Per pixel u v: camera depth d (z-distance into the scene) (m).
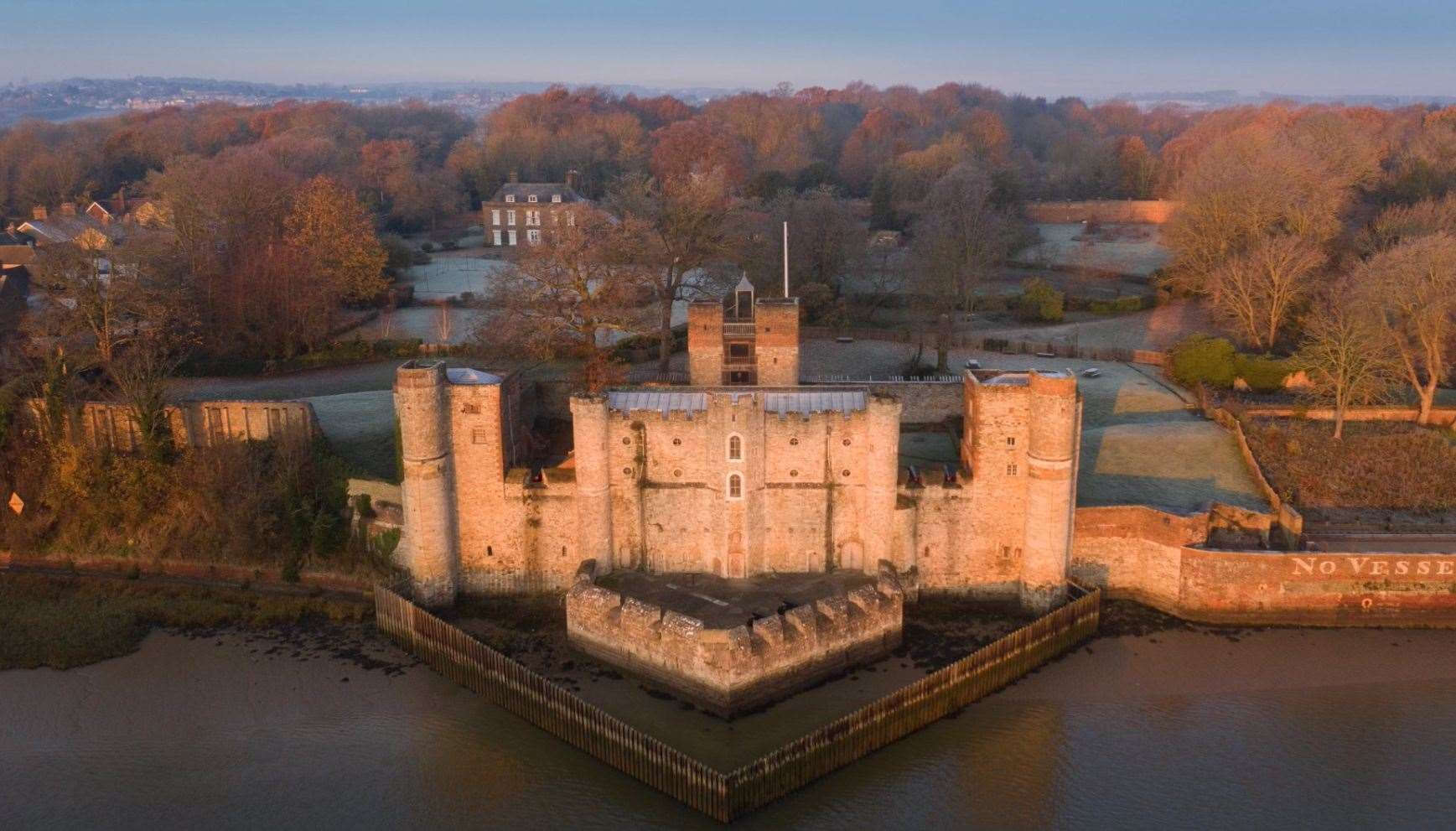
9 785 61.38
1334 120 177.12
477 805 59.59
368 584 81.31
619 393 77.56
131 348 101.94
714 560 76.62
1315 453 91.00
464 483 77.62
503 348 103.25
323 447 88.88
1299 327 118.19
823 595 73.38
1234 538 79.88
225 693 69.94
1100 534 78.19
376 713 67.56
